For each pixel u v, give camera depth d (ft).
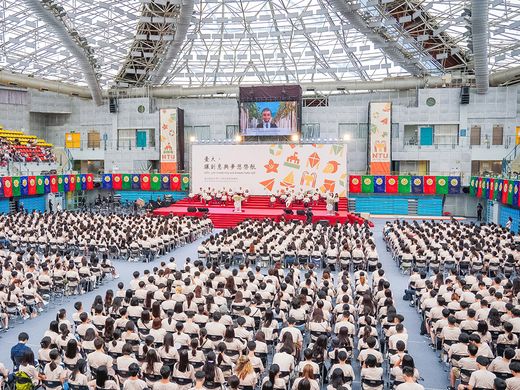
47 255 61.93
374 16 115.85
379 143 139.44
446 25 111.34
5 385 30.55
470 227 91.09
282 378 28.04
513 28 107.86
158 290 44.93
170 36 122.01
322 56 157.28
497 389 24.30
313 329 37.50
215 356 29.76
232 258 71.26
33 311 50.90
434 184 135.13
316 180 130.41
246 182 134.10
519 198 96.32
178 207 128.06
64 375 28.76
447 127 144.87
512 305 37.88
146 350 31.01
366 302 40.68
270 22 140.36
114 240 76.02
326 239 77.15
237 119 158.40
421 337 45.37
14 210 117.70
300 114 140.26
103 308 40.34
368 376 28.84
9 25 118.21
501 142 139.64
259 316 41.24
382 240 96.78
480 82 131.54
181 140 154.51
